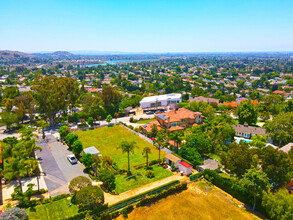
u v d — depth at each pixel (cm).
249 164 4050
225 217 3600
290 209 3206
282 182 3753
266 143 6431
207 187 4459
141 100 11900
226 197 4144
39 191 4078
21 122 8825
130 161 5522
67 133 6750
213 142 6275
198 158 5228
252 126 7981
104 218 3459
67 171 4972
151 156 5844
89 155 4916
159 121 8144
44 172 4912
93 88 18238
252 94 15412
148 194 4069
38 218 3419
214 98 13688
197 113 7931
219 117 7450
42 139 6894
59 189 4259
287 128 6494
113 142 6856
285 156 3775
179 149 6056
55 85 8300
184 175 4894
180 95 12812
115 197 4009
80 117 9300
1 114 7806
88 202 3488
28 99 8938
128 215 3612
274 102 10525
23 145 4606
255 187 3606
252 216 3619
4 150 3981
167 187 4328
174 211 3731
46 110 8162
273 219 3494
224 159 4384
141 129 7881
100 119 9762
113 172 4628
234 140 7038
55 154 5884
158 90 18788
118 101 10831
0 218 2897
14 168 3784
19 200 3850
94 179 4612
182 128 7669
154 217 3572
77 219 3359
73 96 9569
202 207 3844
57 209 3644
